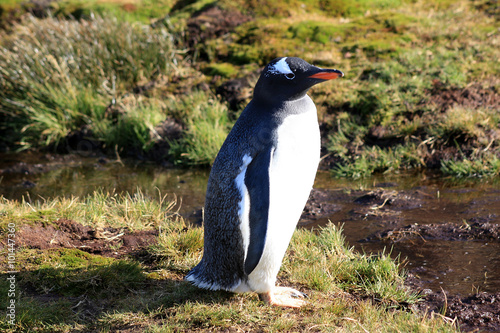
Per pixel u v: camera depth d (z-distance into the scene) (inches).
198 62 839.1
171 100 713.0
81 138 708.7
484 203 436.1
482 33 791.7
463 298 285.6
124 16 1031.6
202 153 623.5
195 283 289.3
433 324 249.9
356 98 653.9
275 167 255.3
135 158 671.8
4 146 740.0
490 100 609.0
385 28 858.1
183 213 459.2
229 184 262.2
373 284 303.9
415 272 320.8
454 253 343.6
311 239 362.0
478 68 682.8
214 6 989.8
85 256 328.2
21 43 786.8
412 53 733.9
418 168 562.3
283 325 255.6
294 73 260.2
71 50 778.2
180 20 961.5
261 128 260.2
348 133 622.5
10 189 547.8
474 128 559.2
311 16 945.5
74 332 255.1
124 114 692.7
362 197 472.1
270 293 279.4
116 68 776.3
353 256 335.9
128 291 297.1
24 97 753.0
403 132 596.7
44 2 1136.2
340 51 796.0
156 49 804.6
